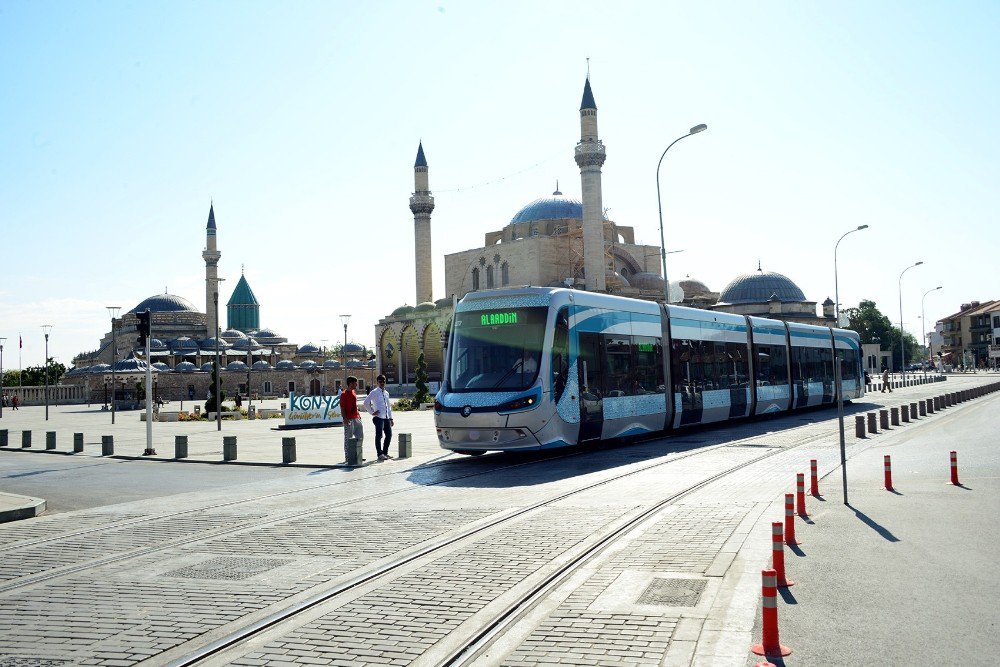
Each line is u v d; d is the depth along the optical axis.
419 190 100.12
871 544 9.45
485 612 7.20
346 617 7.21
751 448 21.16
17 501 14.76
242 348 135.25
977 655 5.82
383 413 21.73
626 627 6.61
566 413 19.38
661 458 19.11
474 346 19.84
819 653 5.90
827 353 40.16
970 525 10.48
